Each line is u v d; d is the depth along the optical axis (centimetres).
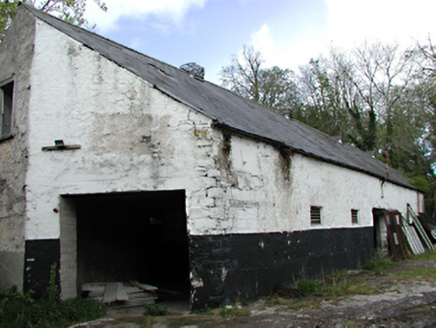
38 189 805
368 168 1675
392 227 1692
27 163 817
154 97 806
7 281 827
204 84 1380
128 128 804
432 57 3253
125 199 909
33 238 788
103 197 839
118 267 991
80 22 1705
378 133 3466
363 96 3522
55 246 782
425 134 3559
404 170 3494
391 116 3500
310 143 1384
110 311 760
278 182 977
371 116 3294
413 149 3512
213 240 753
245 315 690
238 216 822
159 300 873
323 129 3547
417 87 3375
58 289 769
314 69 3838
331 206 1250
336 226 1263
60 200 800
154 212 1126
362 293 858
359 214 1473
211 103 1018
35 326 642
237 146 850
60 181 804
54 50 862
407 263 1519
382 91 3528
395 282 1003
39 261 779
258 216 885
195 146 776
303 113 3766
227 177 803
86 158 805
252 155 896
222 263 758
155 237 1122
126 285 922
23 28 918
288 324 624
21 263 793
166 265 1127
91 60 842
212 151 776
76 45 854
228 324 632
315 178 1169
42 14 966
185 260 1151
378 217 1789
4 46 971
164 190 775
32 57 869
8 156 879
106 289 856
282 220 973
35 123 834
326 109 3684
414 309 714
